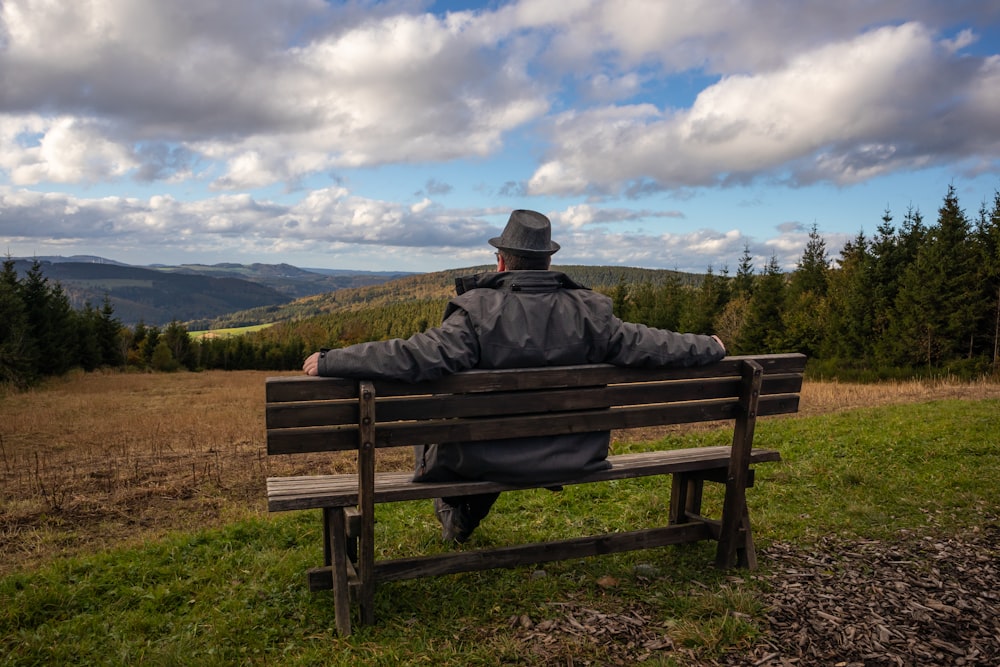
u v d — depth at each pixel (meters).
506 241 3.04
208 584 3.40
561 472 2.93
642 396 3.07
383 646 2.57
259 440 12.34
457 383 2.70
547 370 2.82
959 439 7.15
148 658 2.56
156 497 6.72
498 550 3.00
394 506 5.18
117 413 19.88
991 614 2.76
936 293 28.52
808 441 7.74
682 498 3.86
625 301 67.19
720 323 52.66
